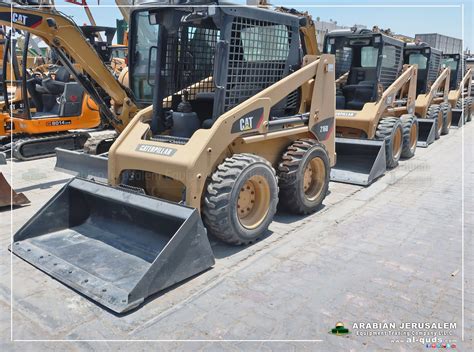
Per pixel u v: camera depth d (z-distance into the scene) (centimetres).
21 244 402
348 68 816
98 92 747
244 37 429
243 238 412
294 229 475
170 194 435
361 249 423
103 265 363
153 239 393
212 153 387
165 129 468
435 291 343
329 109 555
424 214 527
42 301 323
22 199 551
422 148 983
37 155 825
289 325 297
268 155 485
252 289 343
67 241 410
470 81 1549
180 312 311
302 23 499
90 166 557
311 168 527
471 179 695
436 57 1116
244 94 445
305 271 375
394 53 807
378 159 661
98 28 933
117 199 392
